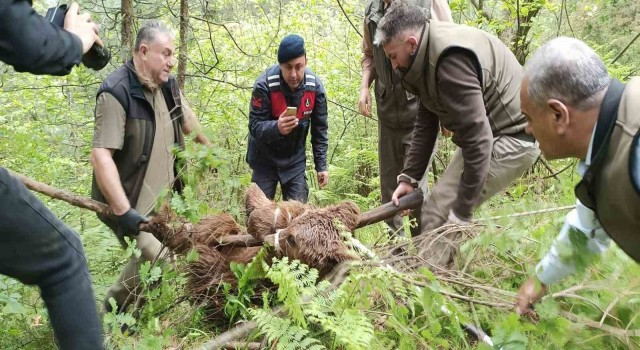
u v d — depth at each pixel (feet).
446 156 21.99
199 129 12.35
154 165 12.77
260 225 10.82
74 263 6.91
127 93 12.17
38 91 24.84
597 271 8.79
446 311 9.30
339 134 28.73
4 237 6.51
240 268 10.73
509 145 12.64
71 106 24.84
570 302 9.02
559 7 25.05
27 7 6.49
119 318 10.00
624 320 8.21
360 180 26.43
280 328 8.41
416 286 9.96
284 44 16.34
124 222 11.39
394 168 17.52
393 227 15.97
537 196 15.42
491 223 10.44
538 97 7.04
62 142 21.74
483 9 25.02
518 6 21.27
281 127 16.15
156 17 22.12
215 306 11.10
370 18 16.58
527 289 8.87
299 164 17.87
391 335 9.46
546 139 7.29
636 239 7.06
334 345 8.70
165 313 11.34
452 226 11.66
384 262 10.73
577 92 6.74
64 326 6.79
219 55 27.58
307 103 17.33
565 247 8.13
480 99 11.75
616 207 6.86
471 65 11.68
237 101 27.63
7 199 6.48
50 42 6.74
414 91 12.75
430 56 11.84
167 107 13.04
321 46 32.24
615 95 6.61
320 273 9.93
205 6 23.16
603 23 31.27
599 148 6.68
